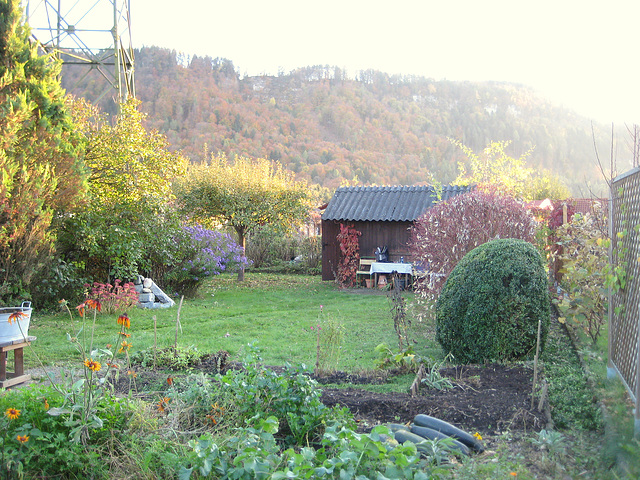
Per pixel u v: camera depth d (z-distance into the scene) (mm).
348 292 13578
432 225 9594
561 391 4965
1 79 8188
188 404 4086
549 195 30109
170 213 11992
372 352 6945
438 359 6574
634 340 4477
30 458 3061
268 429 3088
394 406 4391
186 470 2906
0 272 8383
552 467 3334
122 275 10742
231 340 7609
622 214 5309
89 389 3385
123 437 3447
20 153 8359
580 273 7172
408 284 14062
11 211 8086
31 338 5340
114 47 13500
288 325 8773
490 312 5961
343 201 15742
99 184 11375
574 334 7594
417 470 2904
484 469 3143
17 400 3410
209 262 12688
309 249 18859
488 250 6379
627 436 3738
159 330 8398
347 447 2920
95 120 11555
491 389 4902
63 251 10281
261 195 15805
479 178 23203
